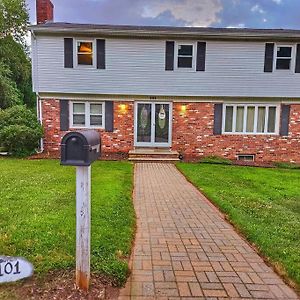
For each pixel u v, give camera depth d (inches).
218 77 554.9
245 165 512.7
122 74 549.3
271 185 346.3
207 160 532.1
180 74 552.7
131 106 558.9
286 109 564.7
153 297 118.6
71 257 142.2
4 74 944.3
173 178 376.5
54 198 249.6
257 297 120.3
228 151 570.3
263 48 550.3
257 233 181.2
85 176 117.2
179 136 566.9
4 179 327.0
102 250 151.9
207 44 547.8
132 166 459.5
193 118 563.8
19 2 1120.2
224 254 158.9
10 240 160.2
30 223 186.9
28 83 1174.3
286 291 124.8
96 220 195.0
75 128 559.2
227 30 557.9
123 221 198.2
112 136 563.2
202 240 177.6
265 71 555.5
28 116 542.0
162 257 153.7
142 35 535.5
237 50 550.3
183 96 557.0
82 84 546.6
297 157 573.0
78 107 557.6
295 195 297.4
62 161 114.6
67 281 124.0
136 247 165.3
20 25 1136.2
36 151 550.0
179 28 570.3
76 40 536.7
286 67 557.0
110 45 541.6
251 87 557.6
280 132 568.1
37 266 133.2
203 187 318.0
